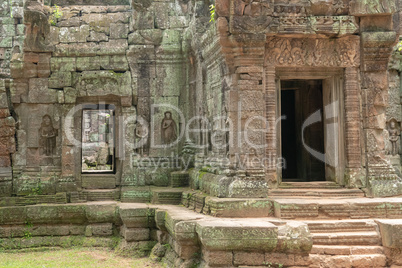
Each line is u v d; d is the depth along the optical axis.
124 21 13.64
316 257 8.46
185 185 13.05
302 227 8.27
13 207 11.86
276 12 10.02
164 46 13.40
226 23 9.81
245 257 8.26
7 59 13.72
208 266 8.30
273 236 8.09
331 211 9.31
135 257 11.16
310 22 10.06
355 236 8.76
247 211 9.51
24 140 13.06
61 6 14.10
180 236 8.85
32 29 12.84
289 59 10.30
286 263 8.29
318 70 10.61
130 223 11.41
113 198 13.20
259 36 9.80
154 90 13.48
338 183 10.62
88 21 13.58
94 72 13.20
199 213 10.38
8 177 12.76
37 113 13.12
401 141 12.51
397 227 8.34
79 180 13.35
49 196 12.65
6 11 13.91
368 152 10.43
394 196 10.30
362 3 10.14
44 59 13.09
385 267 8.51
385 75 10.53
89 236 12.20
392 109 12.37
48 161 13.16
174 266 9.48
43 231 12.14
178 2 13.61
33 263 10.34
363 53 10.41
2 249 11.64
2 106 12.79
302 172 13.35
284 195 10.19
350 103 10.48
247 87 10.00
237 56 10.01
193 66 13.29
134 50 13.34
